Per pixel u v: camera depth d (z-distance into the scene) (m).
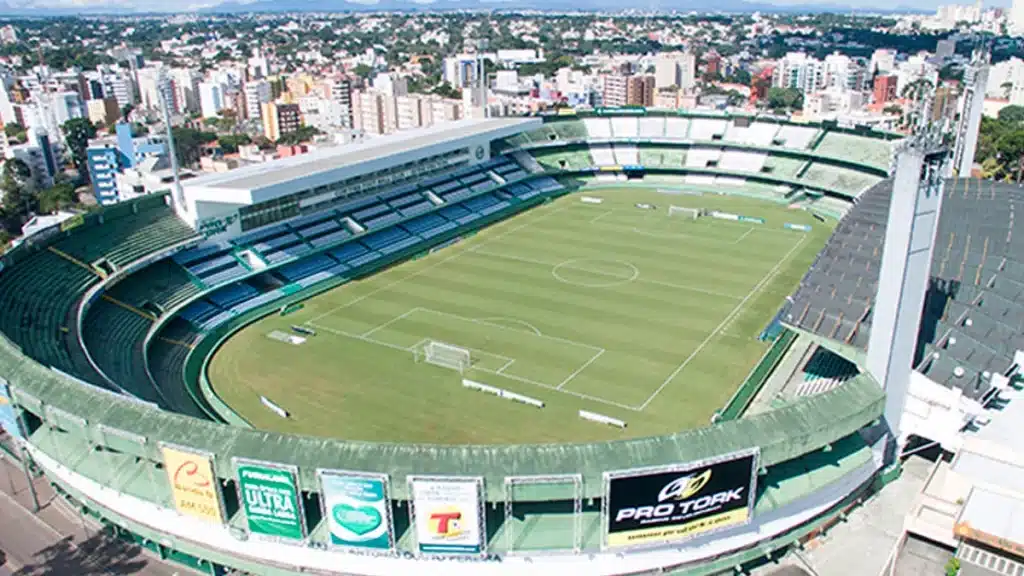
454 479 39.66
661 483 40.59
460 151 139.12
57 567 49.44
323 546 42.81
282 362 79.25
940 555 47.47
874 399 48.41
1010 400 58.12
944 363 56.50
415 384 73.94
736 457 41.50
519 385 73.38
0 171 179.12
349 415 68.19
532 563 42.50
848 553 47.81
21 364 52.41
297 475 40.78
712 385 72.94
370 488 40.28
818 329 59.91
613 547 42.03
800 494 46.56
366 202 120.81
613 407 69.06
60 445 51.88
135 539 51.66
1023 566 45.78
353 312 92.69
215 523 44.38
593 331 85.94
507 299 96.12
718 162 157.50
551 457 41.41
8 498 57.41
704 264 109.19
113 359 73.00
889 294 49.41
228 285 95.19
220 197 93.69
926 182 47.28
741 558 44.78
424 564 42.59
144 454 44.72
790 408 46.09
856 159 141.62
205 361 80.06
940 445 58.16
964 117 98.31
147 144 182.50
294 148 189.62
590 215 137.12
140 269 89.31
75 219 87.12
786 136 153.75
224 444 42.66
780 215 135.75
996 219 81.12
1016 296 66.31
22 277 76.62
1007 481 49.16
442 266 109.44
